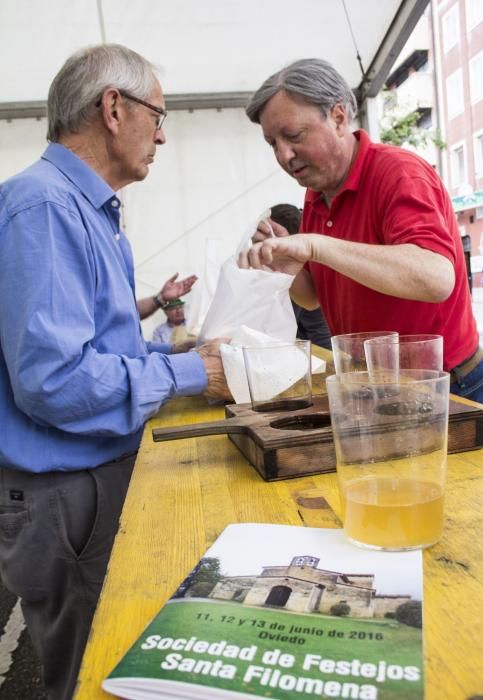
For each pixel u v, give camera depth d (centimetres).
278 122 149
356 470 59
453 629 44
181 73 418
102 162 132
